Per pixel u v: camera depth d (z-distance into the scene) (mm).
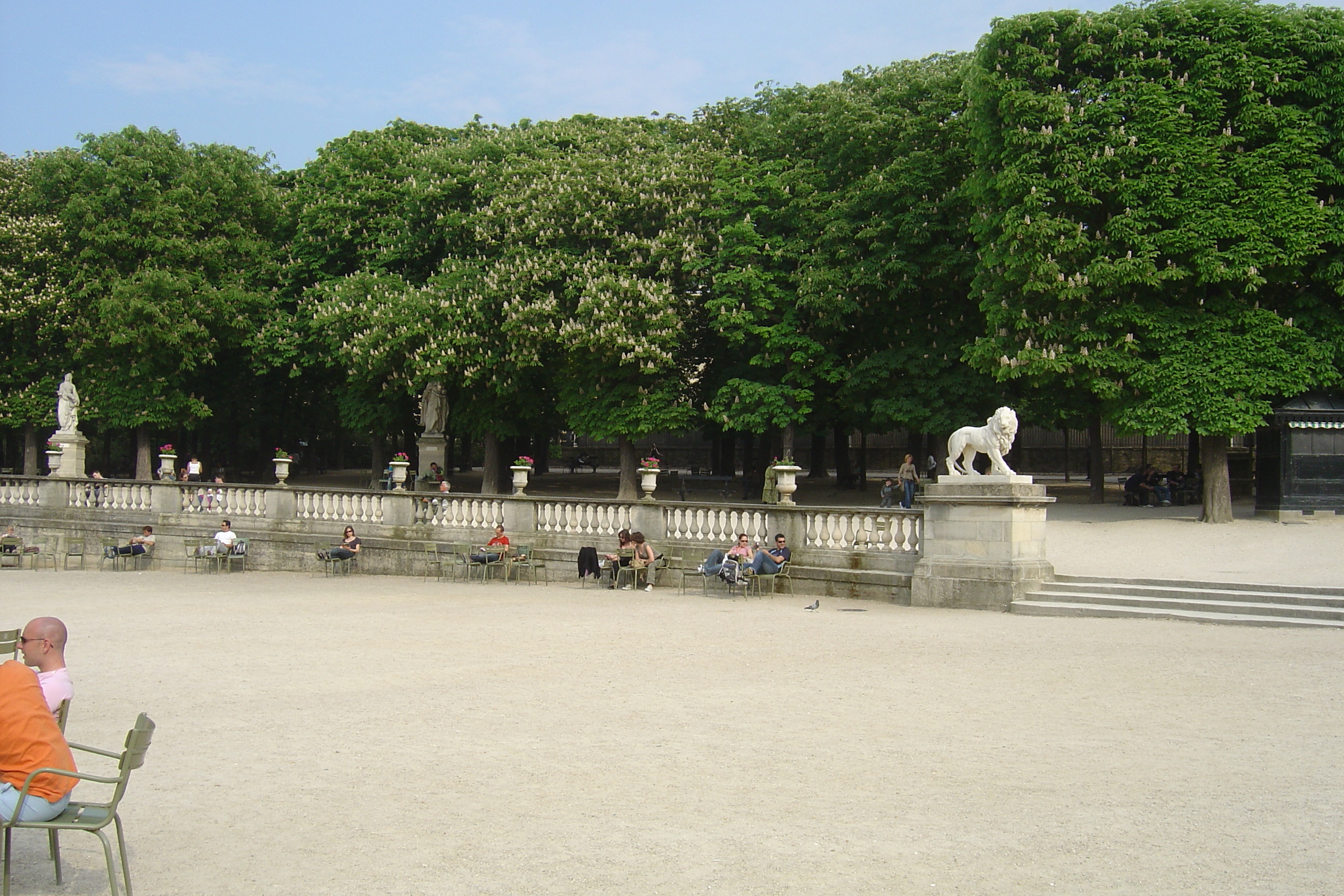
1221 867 6816
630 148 39125
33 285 44281
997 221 30844
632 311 34594
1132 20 30516
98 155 44438
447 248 41781
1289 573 20031
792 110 39344
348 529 29000
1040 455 58844
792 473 23812
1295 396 29875
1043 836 7398
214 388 48312
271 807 8117
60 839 7551
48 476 36750
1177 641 15641
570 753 9594
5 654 9188
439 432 42719
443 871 6777
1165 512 32750
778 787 8539
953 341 35750
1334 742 9875
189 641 16781
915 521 21406
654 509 25203
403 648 15820
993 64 31266
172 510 33062
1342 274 28750
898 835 7410
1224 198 28859
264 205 46469
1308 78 29328
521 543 26922
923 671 13477
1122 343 29453
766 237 37062
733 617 19203
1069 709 11273
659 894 6387
